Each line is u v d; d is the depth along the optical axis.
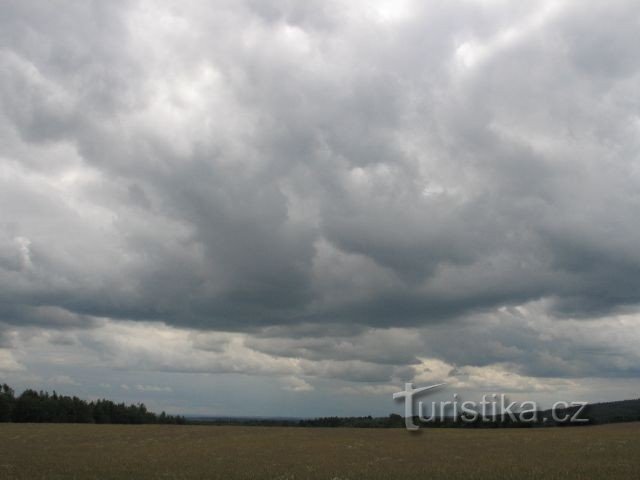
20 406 151.75
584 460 43.84
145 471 38.03
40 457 47.34
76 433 81.00
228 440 73.19
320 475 35.69
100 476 35.09
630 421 109.81
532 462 42.78
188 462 44.53
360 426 133.88
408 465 42.00
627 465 39.78
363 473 36.72
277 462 45.00
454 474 35.75
